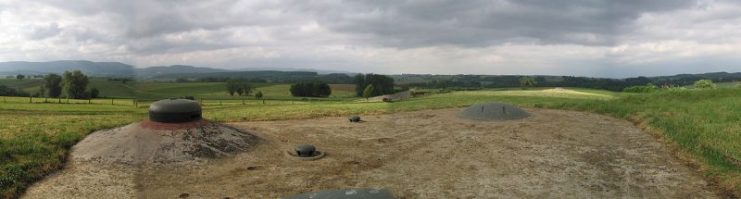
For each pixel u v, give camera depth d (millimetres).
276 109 31109
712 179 12078
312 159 15133
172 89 106500
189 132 16094
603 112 26203
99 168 13555
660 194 11180
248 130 19266
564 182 12320
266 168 14070
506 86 92625
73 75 78312
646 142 17297
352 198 9914
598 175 12961
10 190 11164
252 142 17172
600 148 16438
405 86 89562
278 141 18047
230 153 15516
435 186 12109
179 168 13789
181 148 15031
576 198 11008
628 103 29109
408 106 31609
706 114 21266
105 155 14477
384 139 19031
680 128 18234
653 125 19969
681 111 23031
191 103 17172
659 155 15156
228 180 12758
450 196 11250
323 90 88375
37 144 14875
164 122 16453
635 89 55312
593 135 18953
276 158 15352
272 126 22047
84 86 79625
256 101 68750
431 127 21922
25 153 13898
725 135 16203
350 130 21391
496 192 11531
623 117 23828
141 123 16984
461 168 13961
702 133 16797
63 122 21172
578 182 12312
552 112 26859
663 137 17719
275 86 109375
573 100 34188
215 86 113438
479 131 20266
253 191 11742
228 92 99438
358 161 15023
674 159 14547
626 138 18219
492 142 17734
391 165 14453
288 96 87750
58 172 13117
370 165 14469
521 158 15078
